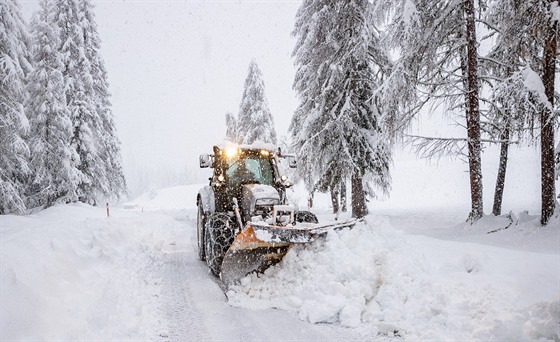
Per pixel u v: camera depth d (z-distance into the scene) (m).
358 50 12.04
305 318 4.23
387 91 9.80
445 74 10.89
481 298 3.85
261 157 7.43
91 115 21.22
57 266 5.21
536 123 8.88
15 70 15.48
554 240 7.09
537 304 3.41
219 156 7.23
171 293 5.30
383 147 12.04
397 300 4.16
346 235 5.08
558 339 3.06
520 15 7.95
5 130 15.70
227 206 6.92
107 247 7.82
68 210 17.33
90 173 21.09
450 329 3.60
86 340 3.52
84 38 24.30
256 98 27.78
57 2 21.78
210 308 4.67
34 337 3.42
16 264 4.52
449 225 12.45
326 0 13.94
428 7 9.75
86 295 4.80
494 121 10.64
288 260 5.27
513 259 4.92
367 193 14.32
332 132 13.17
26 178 20.08
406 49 9.55
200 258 7.70
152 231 12.52
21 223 11.59
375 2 11.20
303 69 14.82
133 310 4.35
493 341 3.22
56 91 19.45
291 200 7.20
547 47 7.76
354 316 4.06
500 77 10.34
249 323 4.18
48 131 19.48
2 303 3.57
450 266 4.79
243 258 5.37
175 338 3.80
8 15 16.05
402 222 14.53
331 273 4.70
